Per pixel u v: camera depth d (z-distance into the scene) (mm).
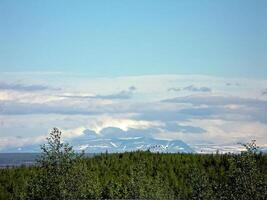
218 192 67438
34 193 60281
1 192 117938
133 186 99750
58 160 60750
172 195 104125
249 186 62219
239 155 64750
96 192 85625
